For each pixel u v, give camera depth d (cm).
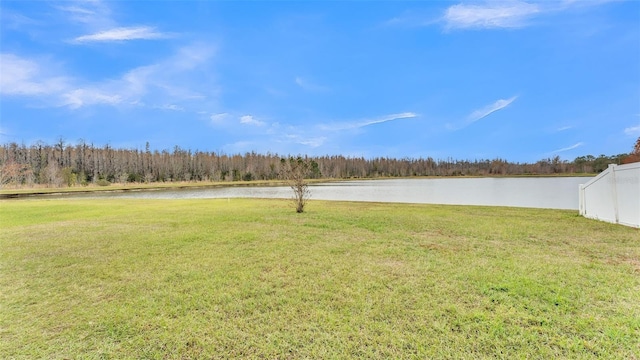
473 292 332
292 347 235
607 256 471
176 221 870
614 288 337
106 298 335
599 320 265
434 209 1138
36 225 833
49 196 2880
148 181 6216
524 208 1158
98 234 686
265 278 389
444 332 251
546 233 653
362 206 1280
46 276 411
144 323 277
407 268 421
